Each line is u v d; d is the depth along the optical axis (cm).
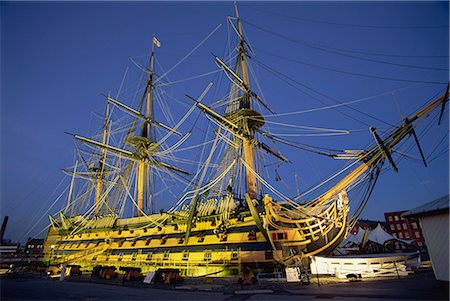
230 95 4534
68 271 3691
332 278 2283
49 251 5600
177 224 3584
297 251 2597
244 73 4581
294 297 1467
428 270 2480
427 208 1554
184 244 3328
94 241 4700
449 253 1440
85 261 4375
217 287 2062
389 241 5675
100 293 1872
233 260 2814
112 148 5225
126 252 3981
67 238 5372
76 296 1766
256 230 2833
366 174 2491
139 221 4169
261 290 1808
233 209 3200
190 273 3050
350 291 1563
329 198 2644
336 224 2766
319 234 2691
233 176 3684
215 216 3200
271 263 2639
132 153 5347
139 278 2722
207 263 2967
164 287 2202
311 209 2719
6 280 3086
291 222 2697
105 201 5419
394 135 2172
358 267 2345
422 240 8494
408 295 1333
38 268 4331
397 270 2272
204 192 3416
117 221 4528
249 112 4169
